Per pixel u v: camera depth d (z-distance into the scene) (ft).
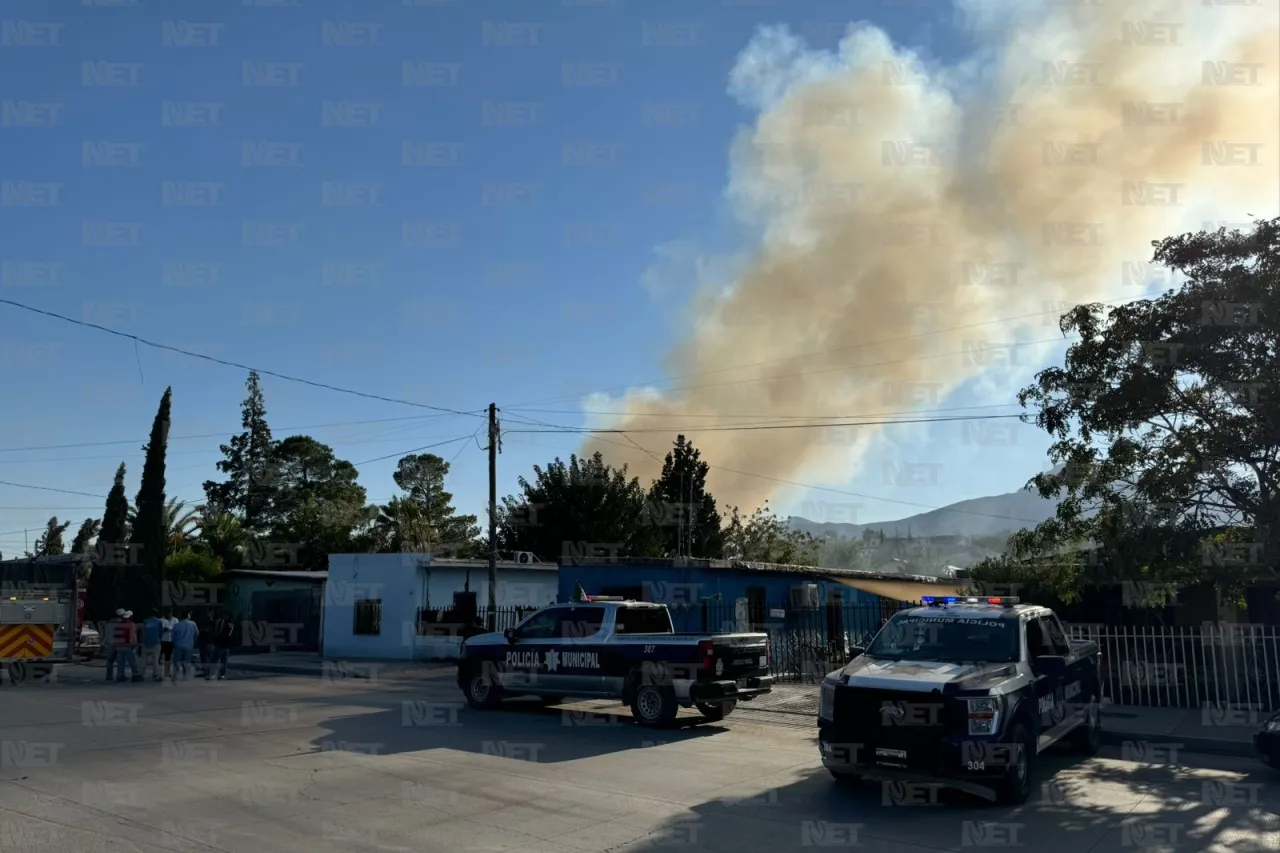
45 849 24.47
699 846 25.50
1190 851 25.23
